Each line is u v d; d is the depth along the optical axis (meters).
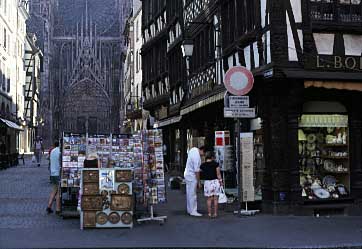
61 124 82.50
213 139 18.38
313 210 12.11
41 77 78.56
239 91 11.00
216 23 16.94
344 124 12.88
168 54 25.22
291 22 11.97
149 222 11.17
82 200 10.45
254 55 13.21
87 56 84.44
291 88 11.91
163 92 27.19
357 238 9.12
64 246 8.41
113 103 83.62
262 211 12.48
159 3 27.86
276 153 12.05
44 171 30.83
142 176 12.01
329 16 12.23
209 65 17.70
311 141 12.67
